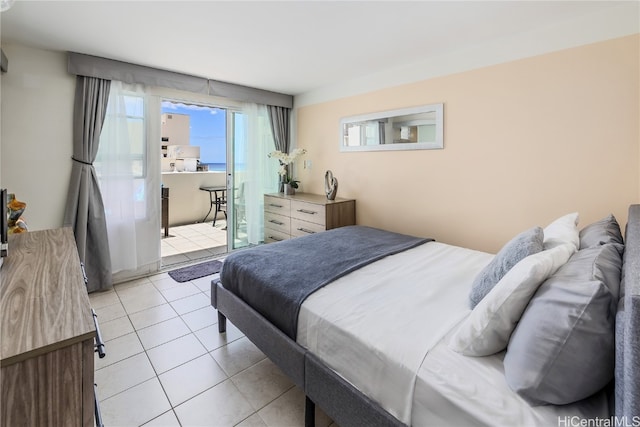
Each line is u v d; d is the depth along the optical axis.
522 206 2.56
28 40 2.55
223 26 2.30
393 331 1.29
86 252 3.04
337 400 1.30
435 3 2.00
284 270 1.96
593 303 0.86
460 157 2.89
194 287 3.24
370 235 2.80
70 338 0.82
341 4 2.00
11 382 0.75
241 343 2.25
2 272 1.25
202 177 6.58
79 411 0.85
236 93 3.96
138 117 3.32
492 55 2.62
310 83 3.94
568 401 0.90
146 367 1.97
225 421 1.58
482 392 0.98
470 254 2.26
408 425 1.08
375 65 3.21
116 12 2.09
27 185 2.74
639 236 1.19
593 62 2.17
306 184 4.57
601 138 2.17
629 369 0.67
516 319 1.08
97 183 3.03
